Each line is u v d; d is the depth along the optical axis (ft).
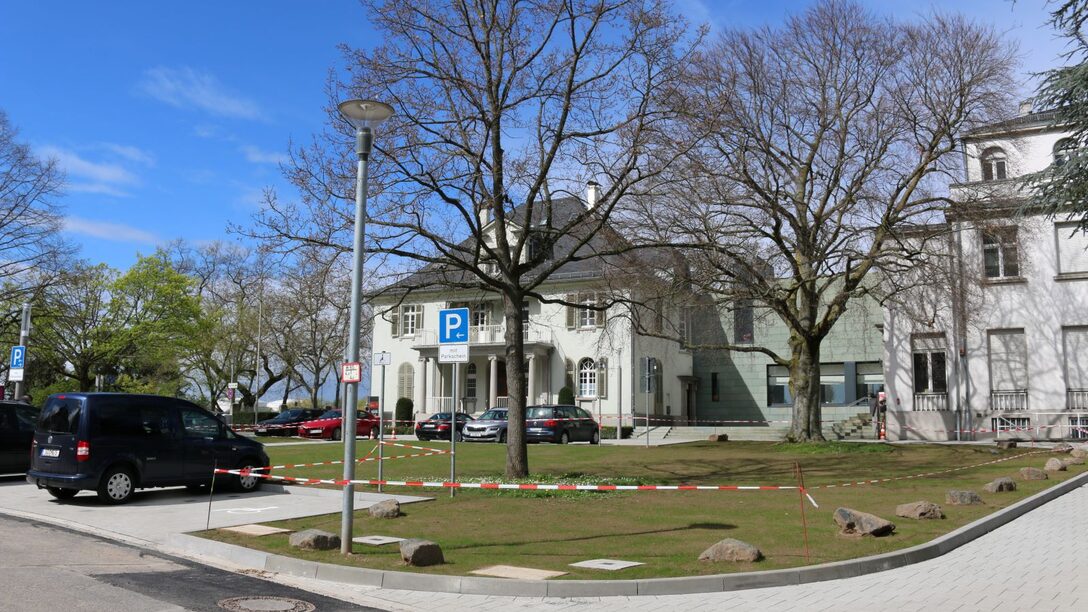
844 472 62.59
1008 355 94.68
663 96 51.88
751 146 77.05
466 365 156.76
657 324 83.46
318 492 50.96
